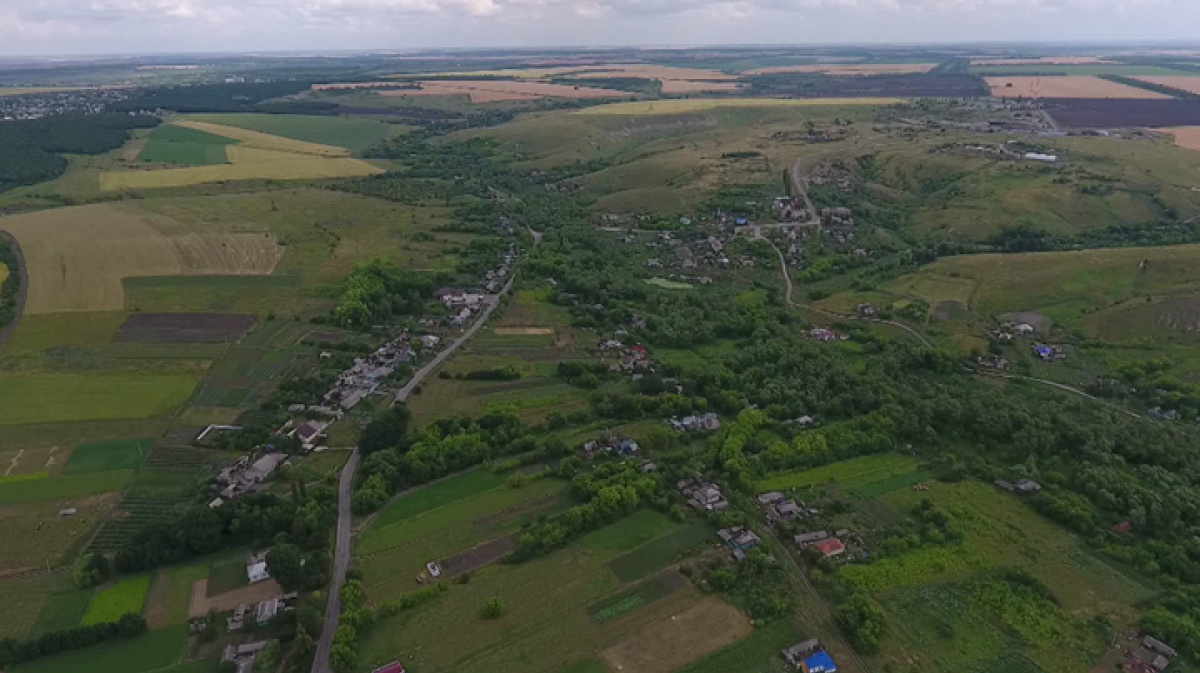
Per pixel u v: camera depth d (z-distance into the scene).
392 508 132.75
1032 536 126.38
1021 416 156.00
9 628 104.62
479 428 154.38
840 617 106.62
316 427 155.25
